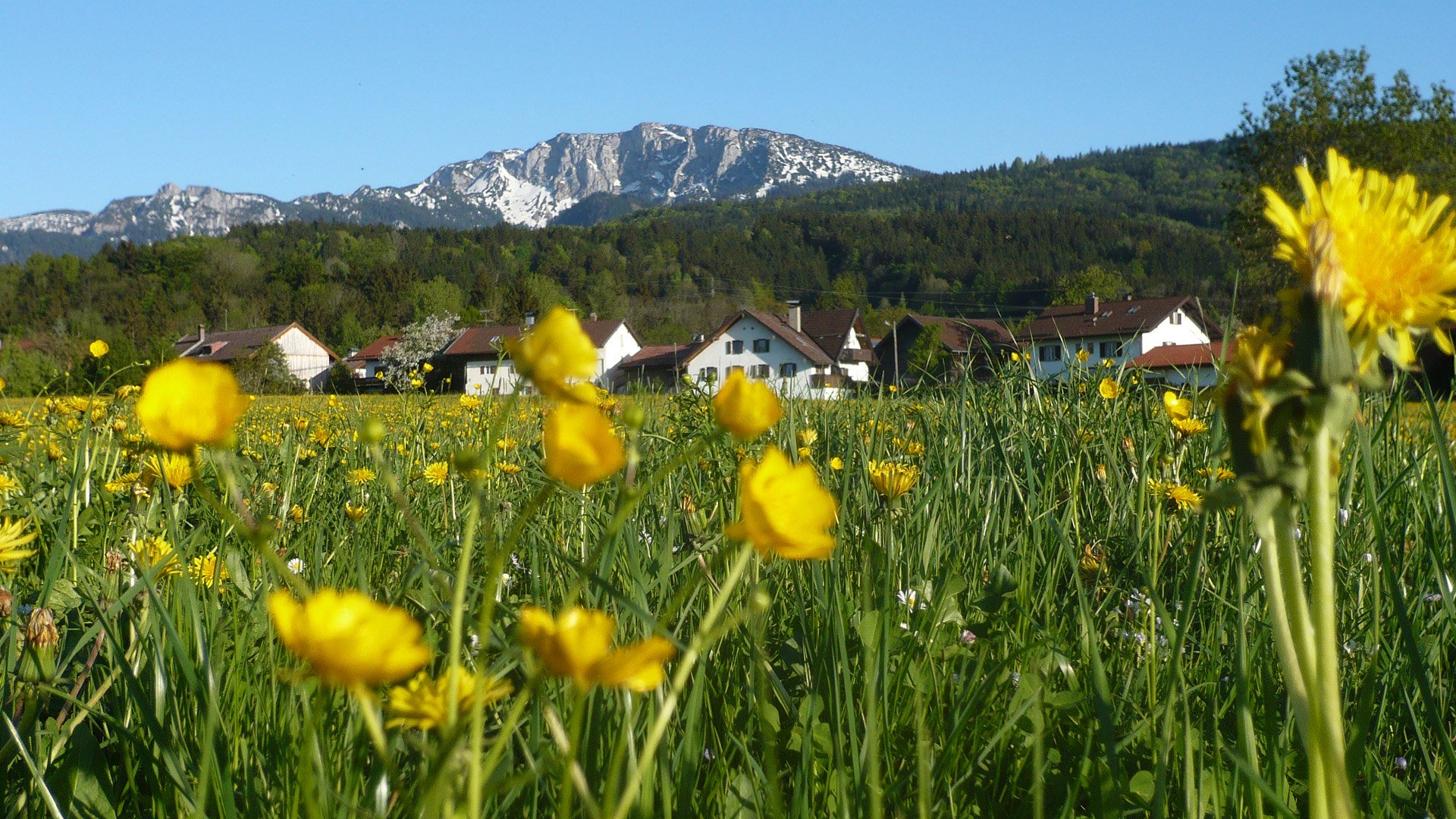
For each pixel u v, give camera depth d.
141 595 1.96
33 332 94.50
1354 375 0.84
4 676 1.70
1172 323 48.91
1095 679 1.48
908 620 2.22
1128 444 3.40
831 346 66.50
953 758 1.61
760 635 1.74
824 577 2.18
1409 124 31.25
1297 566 0.92
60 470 3.62
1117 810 1.44
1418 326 0.86
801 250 183.62
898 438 4.45
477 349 62.31
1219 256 166.38
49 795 1.39
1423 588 2.21
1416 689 1.93
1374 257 0.85
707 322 125.38
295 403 8.11
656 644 0.65
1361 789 1.65
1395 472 2.97
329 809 1.20
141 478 2.62
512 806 1.42
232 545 2.62
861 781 1.44
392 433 5.33
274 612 0.59
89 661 1.70
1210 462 2.79
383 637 0.58
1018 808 1.63
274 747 1.51
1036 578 2.62
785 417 3.99
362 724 1.27
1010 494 2.99
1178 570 2.62
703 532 2.33
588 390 0.94
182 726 1.64
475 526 0.78
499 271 150.38
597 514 2.89
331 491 3.96
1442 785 1.45
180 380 0.70
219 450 0.70
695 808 1.49
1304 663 0.92
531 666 0.92
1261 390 0.85
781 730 1.88
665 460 3.46
